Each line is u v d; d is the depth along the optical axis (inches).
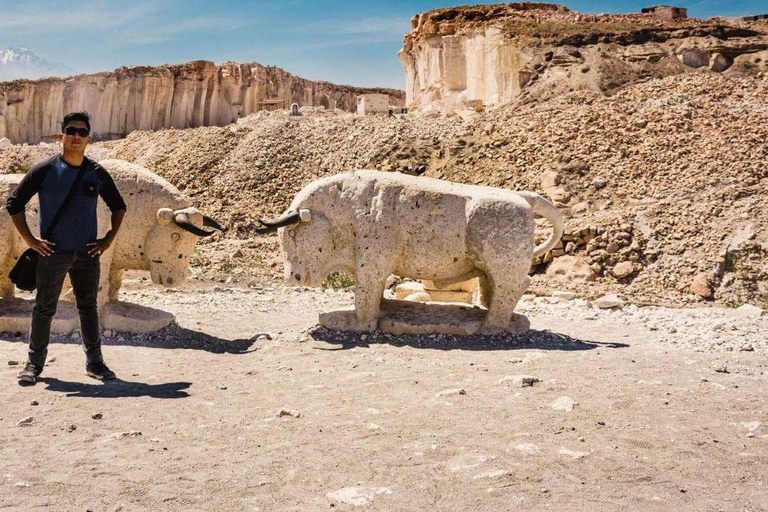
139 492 155.2
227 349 321.7
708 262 642.2
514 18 1614.2
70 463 170.9
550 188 854.5
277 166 1109.7
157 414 213.0
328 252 342.0
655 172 829.2
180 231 335.9
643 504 152.0
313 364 288.4
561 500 153.6
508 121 1065.5
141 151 1320.1
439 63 1619.1
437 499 154.1
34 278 243.9
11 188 331.9
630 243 691.4
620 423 205.9
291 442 188.4
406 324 336.8
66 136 235.3
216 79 1964.8
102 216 330.3
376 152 1082.1
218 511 147.5
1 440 186.5
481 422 206.8
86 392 236.1
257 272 732.0
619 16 1598.2
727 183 762.2
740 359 299.7
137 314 342.6
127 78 1884.8
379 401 230.2
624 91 1079.0
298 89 2365.9
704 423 206.8
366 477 165.5
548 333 346.6
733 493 158.1
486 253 328.8
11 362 269.9
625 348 324.2
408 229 334.6
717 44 1189.1
